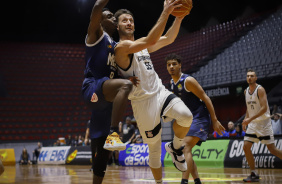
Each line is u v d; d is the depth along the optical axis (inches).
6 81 752.3
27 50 880.9
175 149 123.5
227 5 880.3
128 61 111.3
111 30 120.3
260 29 690.8
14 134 630.5
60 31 992.9
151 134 117.0
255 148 286.4
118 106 96.5
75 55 912.3
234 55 643.5
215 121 141.3
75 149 446.3
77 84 800.9
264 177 201.5
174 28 125.1
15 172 310.3
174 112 113.3
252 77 197.6
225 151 303.9
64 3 925.8
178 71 147.3
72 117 694.5
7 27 936.3
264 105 191.3
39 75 800.3
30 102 712.4
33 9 926.4
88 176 248.1
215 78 565.6
